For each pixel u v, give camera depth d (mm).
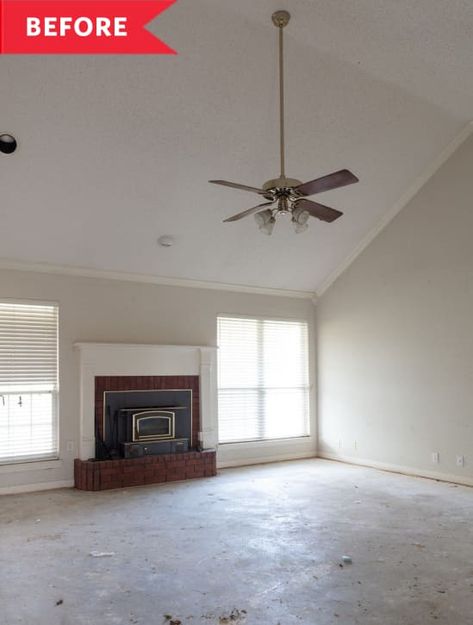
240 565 3430
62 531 4133
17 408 5449
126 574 3287
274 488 5578
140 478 5734
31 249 5457
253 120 4766
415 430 6215
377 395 6719
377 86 4805
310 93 4688
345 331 7230
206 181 5223
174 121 4578
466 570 3338
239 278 6887
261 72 4387
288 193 3426
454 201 5895
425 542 3861
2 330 5438
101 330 5980
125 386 5996
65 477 5637
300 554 3625
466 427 5668
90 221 5336
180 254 6141
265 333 7312
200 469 6145
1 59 3781
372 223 6676
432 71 4566
